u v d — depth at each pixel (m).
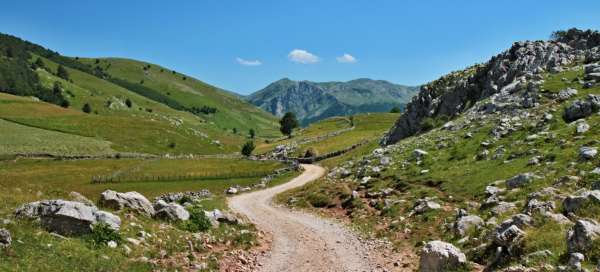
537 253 15.64
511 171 33.91
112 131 169.50
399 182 43.44
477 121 57.81
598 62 60.19
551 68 66.81
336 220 39.38
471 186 34.62
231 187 74.75
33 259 16.22
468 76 90.25
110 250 19.42
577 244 14.66
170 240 23.53
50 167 105.50
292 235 32.53
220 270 21.30
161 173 97.88
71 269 16.48
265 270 22.39
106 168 105.31
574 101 44.19
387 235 30.05
